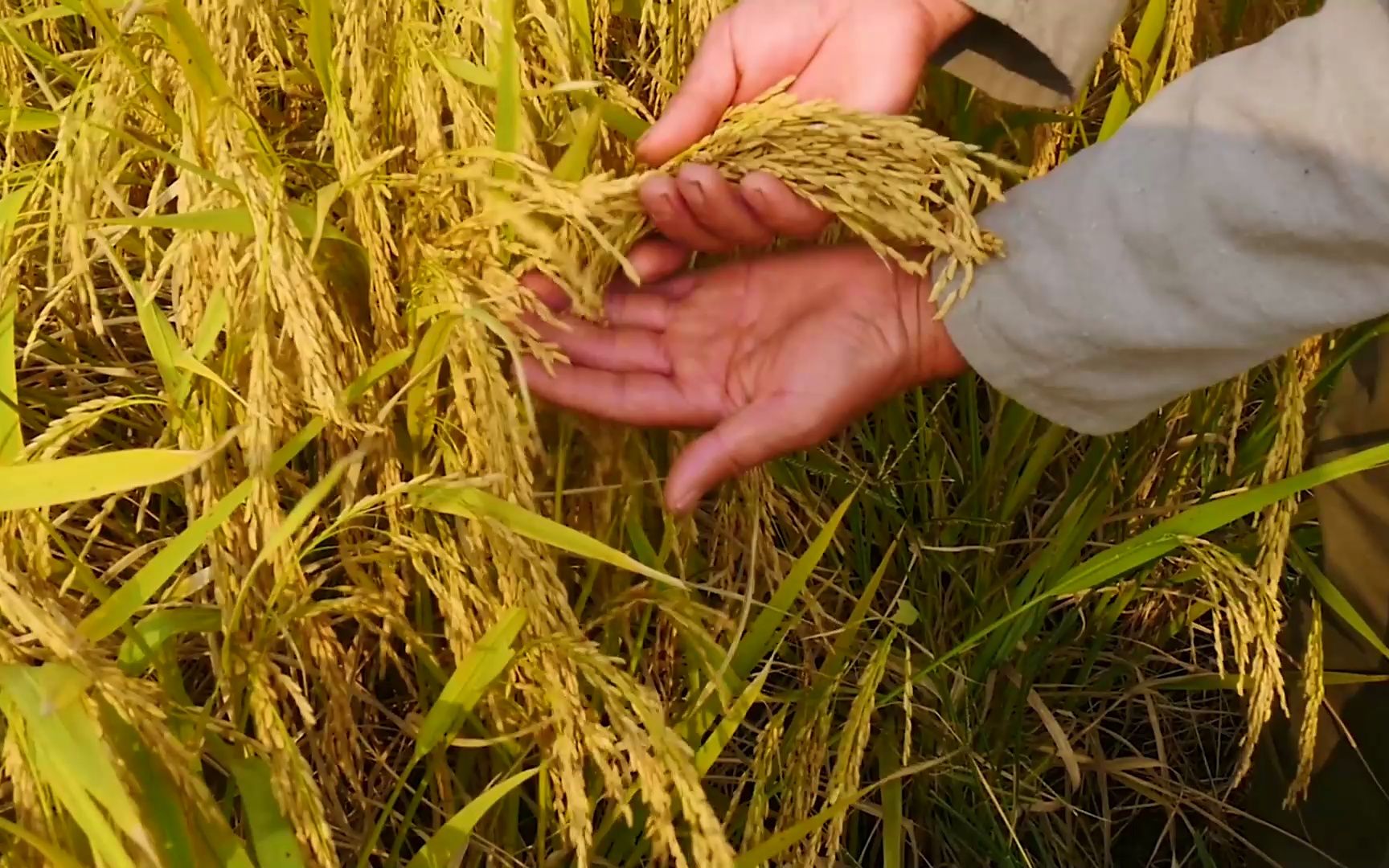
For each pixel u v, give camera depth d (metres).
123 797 0.58
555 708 0.69
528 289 0.71
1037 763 1.03
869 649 0.95
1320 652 0.82
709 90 0.79
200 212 0.66
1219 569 0.78
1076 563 0.99
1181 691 1.09
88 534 0.78
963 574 1.02
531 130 0.75
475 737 0.80
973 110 0.98
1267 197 0.69
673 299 0.81
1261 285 0.71
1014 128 0.96
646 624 0.81
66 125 0.68
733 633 0.81
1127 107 0.91
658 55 0.92
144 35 0.71
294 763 0.64
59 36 0.91
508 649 0.69
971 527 1.00
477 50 0.79
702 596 0.89
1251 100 0.69
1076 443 1.08
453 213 0.73
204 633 0.76
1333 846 0.93
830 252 0.80
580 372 0.75
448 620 0.72
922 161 0.71
